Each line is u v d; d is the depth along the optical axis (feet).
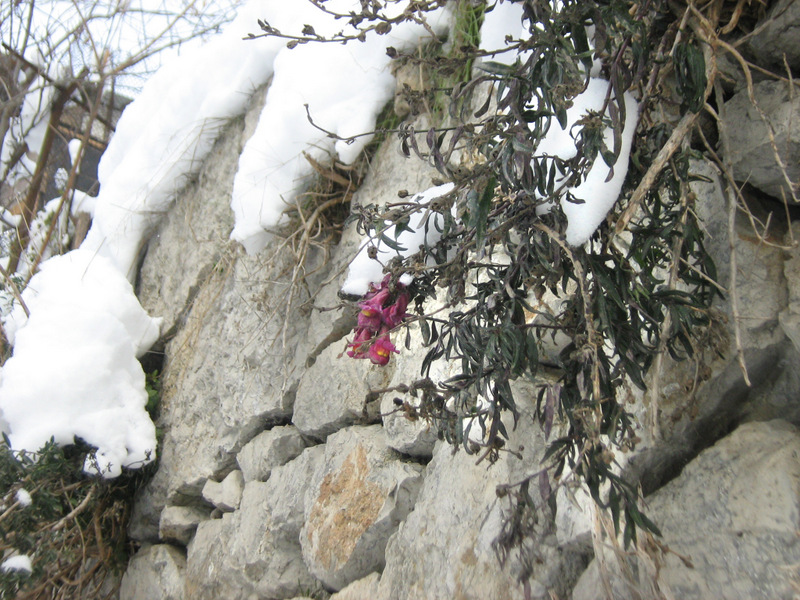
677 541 1.77
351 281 2.28
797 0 1.75
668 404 1.92
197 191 4.79
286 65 3.73
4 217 6.00
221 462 3.97
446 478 2.46
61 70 6.23
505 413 2.29
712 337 1.77
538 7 1.64
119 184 5.18
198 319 4.40
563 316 1.83
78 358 4.12
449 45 3.07
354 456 2.93
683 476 1.85
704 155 1.79
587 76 1.59
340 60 3.46
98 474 4.03
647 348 1.72
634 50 1.67
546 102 1.62
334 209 3.60
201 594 3.65
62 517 3.99
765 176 1.87
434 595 2.29
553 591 1.99
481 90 2.87
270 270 3.75
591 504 1.83
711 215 1.94
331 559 2.85
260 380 3.72
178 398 4.44
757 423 1.81
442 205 1.74
